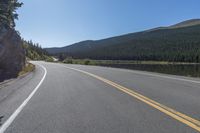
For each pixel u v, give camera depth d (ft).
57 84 59.93
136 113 28.66
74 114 28.58
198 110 29.96
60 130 22.44
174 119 25.73
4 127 23.57
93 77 78.23
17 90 50.14
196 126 23.08
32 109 31.63
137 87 52.60
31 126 23.84
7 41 88.99
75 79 72.08
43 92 46.85
